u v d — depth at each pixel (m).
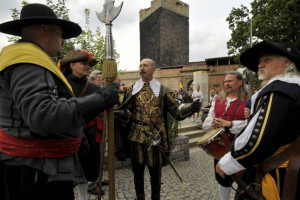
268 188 1.26
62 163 1.23
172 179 3.87
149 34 36.91
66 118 1.01
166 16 35.09
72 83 2.32
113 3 1.46
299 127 1.21
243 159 1.27
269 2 14.79
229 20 17.48
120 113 2.48
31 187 1.15
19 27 1.25
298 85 1.24
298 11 13.91
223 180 2.24
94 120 2.37
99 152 2.47
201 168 4.57
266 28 14.83
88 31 7.02
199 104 2.21
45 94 1.01
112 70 1.43
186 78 23.44
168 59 35.34
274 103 1.20
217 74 22.56
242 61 1.65
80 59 2.27
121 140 2.58
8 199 1.14
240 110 2.22
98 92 1.16
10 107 1.12
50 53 1.30
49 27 1.24
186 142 5.23
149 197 3.13
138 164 2.45
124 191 3.28
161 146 2.42
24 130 1.13
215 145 1.98
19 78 1.02
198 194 3.25
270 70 1.39
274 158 1.27
